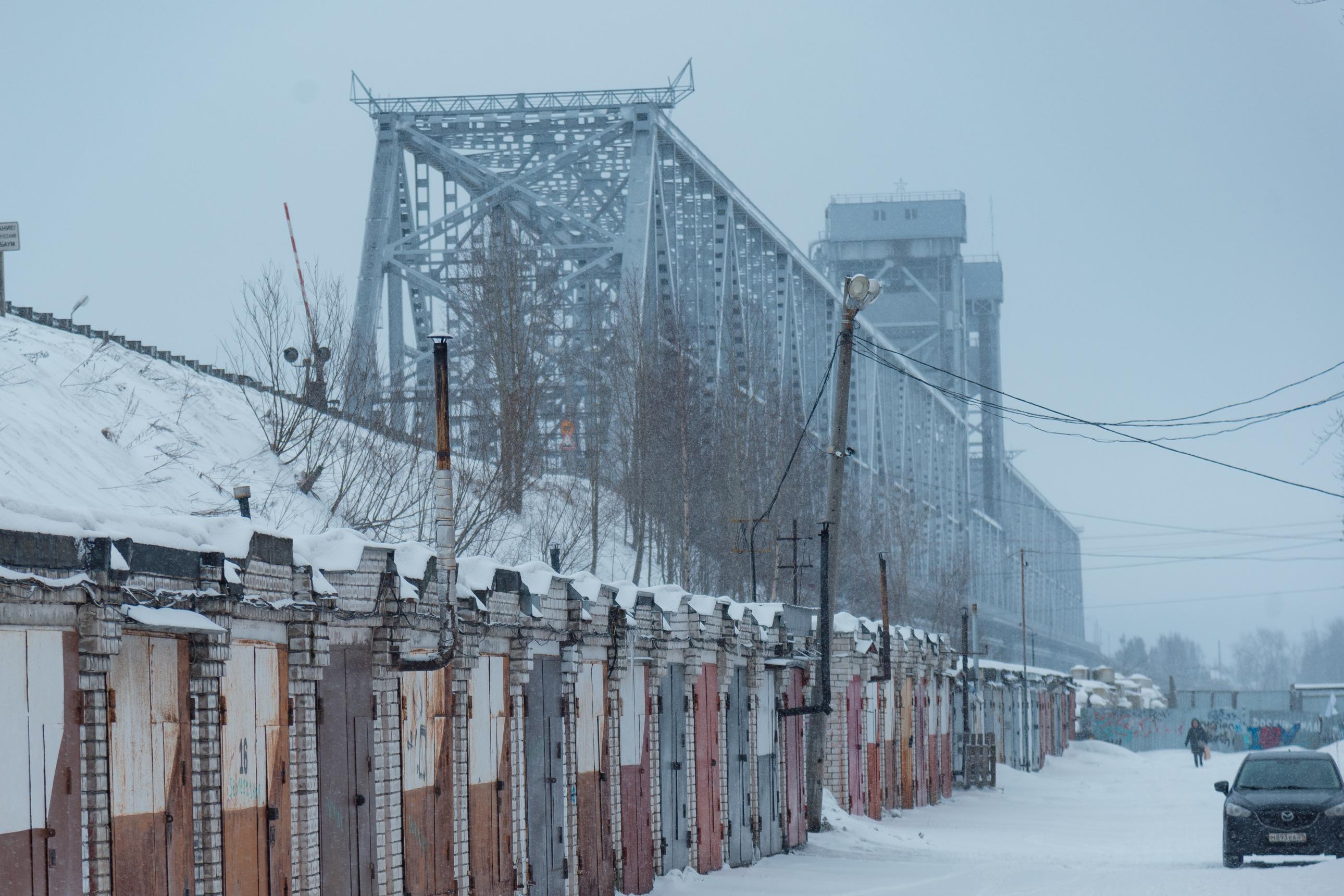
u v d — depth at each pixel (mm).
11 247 38125
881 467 139125
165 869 13336
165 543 13539
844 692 43594
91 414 34281
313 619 16250
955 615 121875
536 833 23062
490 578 21125
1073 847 39312
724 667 32812
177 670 13805
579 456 66188
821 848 36938
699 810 30891
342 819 16984
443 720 20047
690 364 72438
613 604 26578
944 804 58156
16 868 11258
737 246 117812
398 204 99500
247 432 39750
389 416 47438
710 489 71562
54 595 11852
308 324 42719
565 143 101250
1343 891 23875
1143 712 125938
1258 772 32656
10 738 11289
